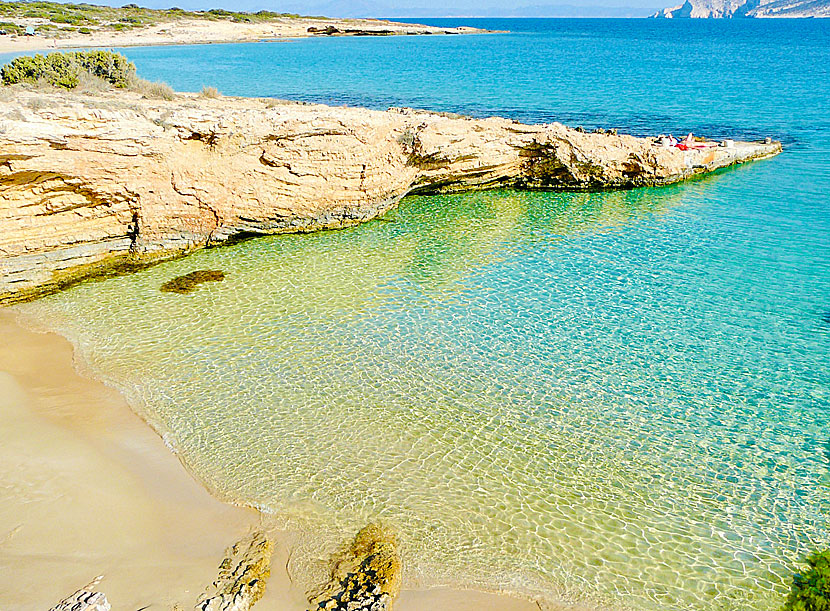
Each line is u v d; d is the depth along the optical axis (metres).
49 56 25.84
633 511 10.74
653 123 41.22
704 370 14.88
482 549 9.88
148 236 20.14
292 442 12.23
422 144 25.64
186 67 66.38
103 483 10.89
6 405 12.98
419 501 10.80
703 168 31.39
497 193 29.31
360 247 22.23
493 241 23.02
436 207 27.00
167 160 19.86
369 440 12.35
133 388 13.84
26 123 16.59
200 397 13.59
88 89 24.50
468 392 13.98
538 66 78.94
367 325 16.78
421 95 52.44
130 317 16.89
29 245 17.70
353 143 23.20
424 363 15.07
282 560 9.49
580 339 16.23
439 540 10.00
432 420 13.01
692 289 18.97
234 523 10.21
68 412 12.90
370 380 14.34
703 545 10.05
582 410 13.43
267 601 8.70
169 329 16.31
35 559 9.05
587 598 9.11
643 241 22.91
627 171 29.44
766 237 23.03
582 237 23.41
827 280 19.38
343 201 23.73
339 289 18.88
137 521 10.08
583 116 43.25
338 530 10.13
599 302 18.20
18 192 17.23
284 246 22.17
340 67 73.44
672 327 16.81
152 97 26.83
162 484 11.04
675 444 12.41
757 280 19.48
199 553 9.51
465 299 18.38
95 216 19.02
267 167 21.97
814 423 13.02
